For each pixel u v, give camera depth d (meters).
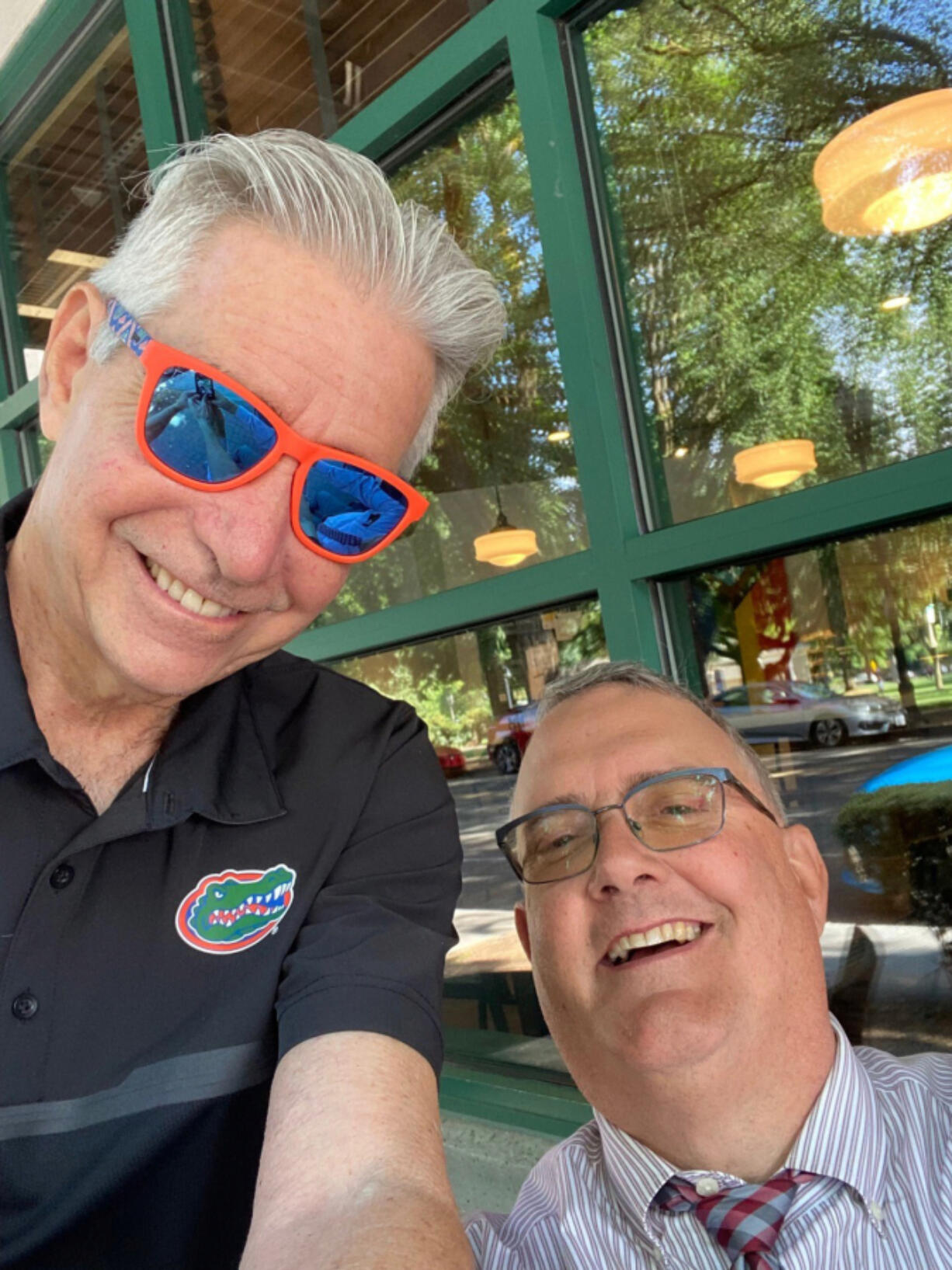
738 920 0.54
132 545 0.43
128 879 0.46
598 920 0.56
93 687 0.47
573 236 0.93
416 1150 0.38
